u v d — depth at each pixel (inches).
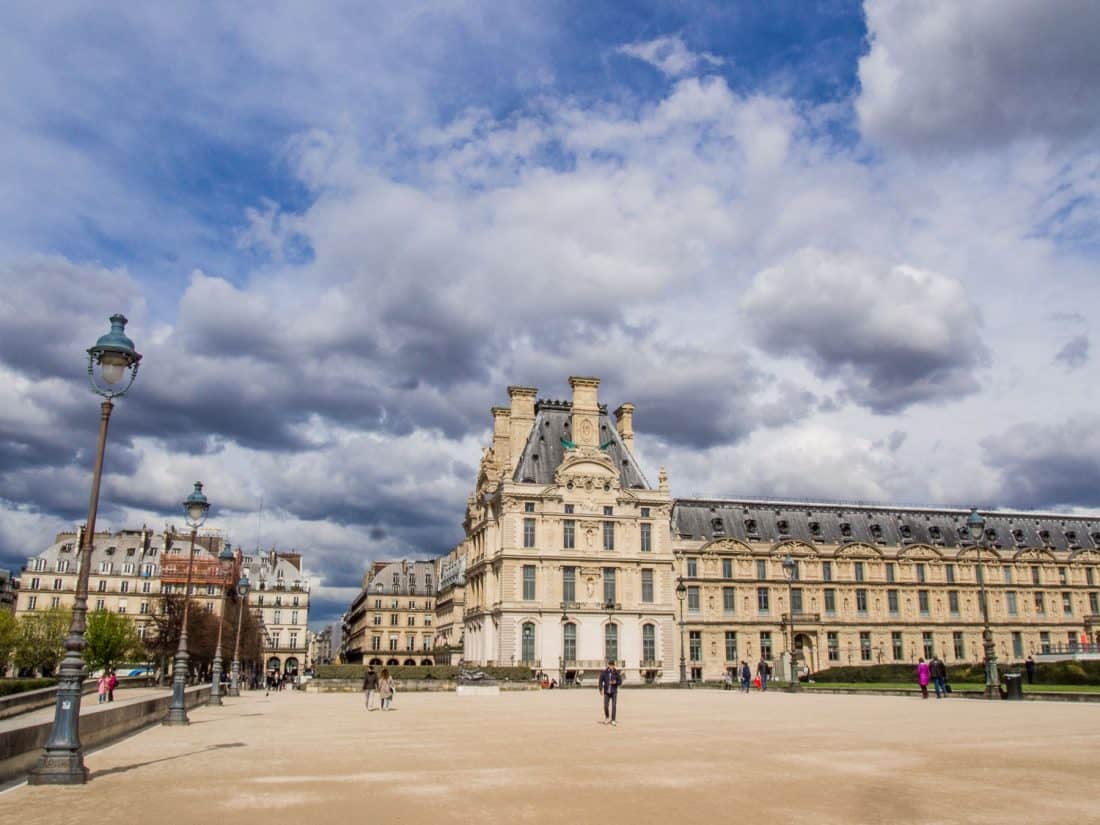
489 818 636.1
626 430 4886.8
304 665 7775.6
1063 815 633.0
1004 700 2033.7
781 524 5246.1
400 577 7844.5
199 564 6535.4
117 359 919.7
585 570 4291.3
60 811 662.5
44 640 5221.5
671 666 4298.7
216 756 1037.8
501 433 4788.4
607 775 848.3
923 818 625.0
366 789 771.4
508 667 3789.4
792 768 884.0
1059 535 5723.4
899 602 5211.6
